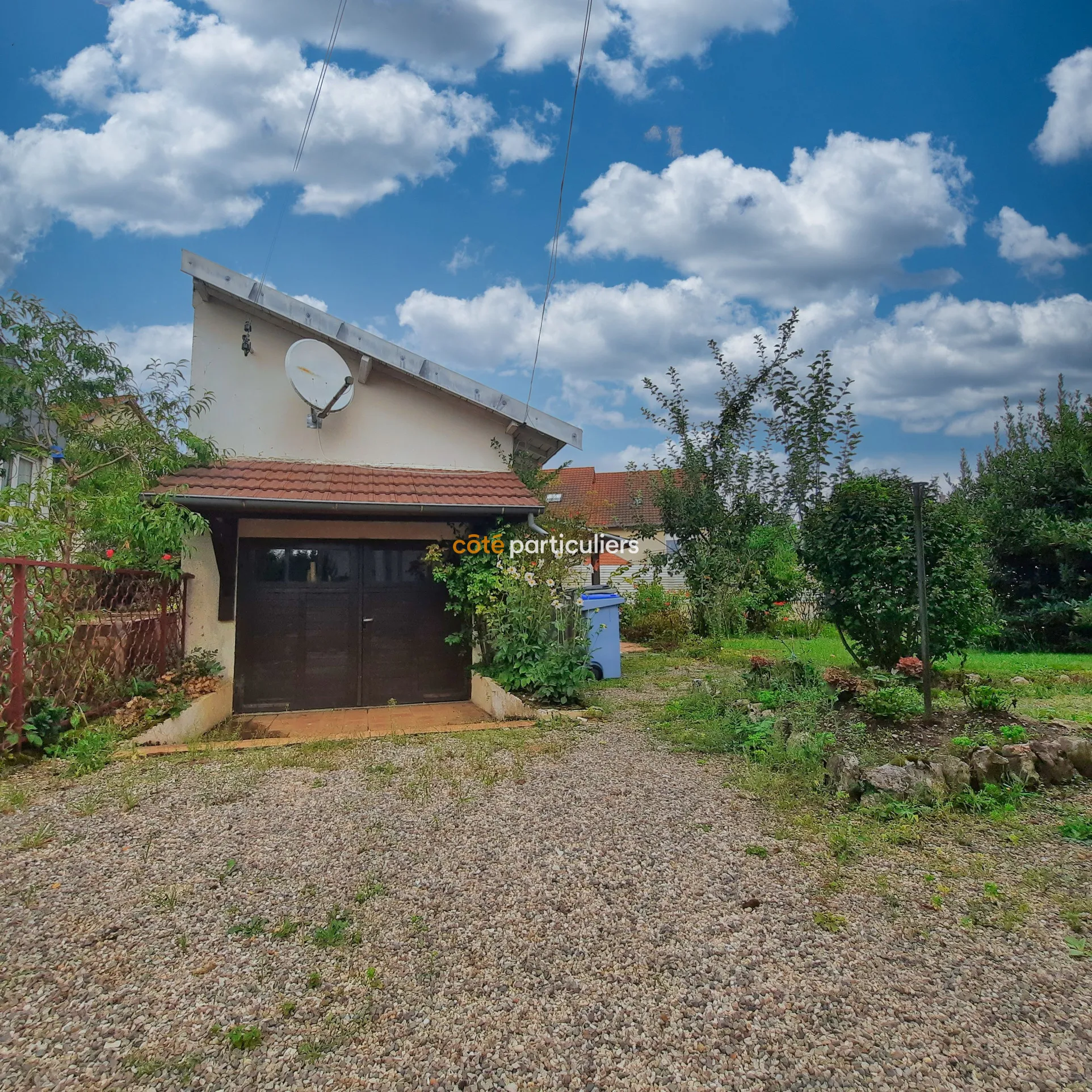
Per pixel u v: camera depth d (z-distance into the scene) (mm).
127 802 4148
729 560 13484
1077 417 14844
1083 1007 2307
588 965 2566
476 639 8055
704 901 3049
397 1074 2018
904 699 5270
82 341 7637
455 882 3213
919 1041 2148
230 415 8219
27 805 4098
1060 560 13219
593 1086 1979
